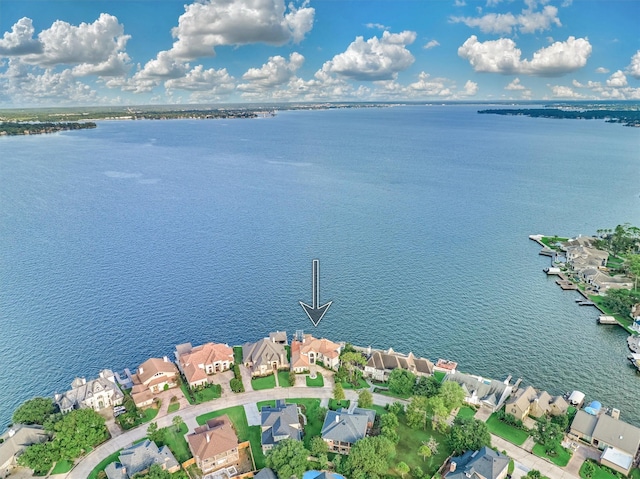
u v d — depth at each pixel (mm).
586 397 125750
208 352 137000
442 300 177875
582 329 160000
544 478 96312
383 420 109375
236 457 103500
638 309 167875
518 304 176000
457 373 128125
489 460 93500
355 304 174500
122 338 152250
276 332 149500
